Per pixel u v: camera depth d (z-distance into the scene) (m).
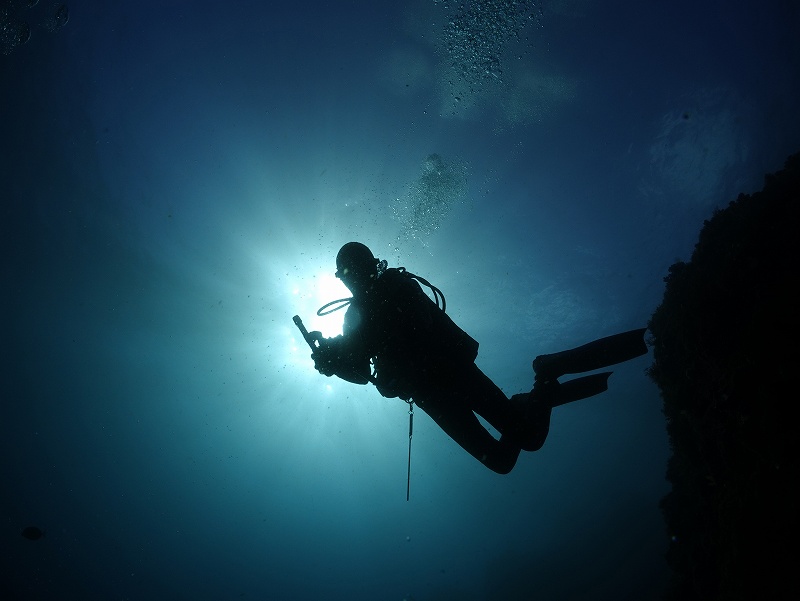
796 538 2.02
